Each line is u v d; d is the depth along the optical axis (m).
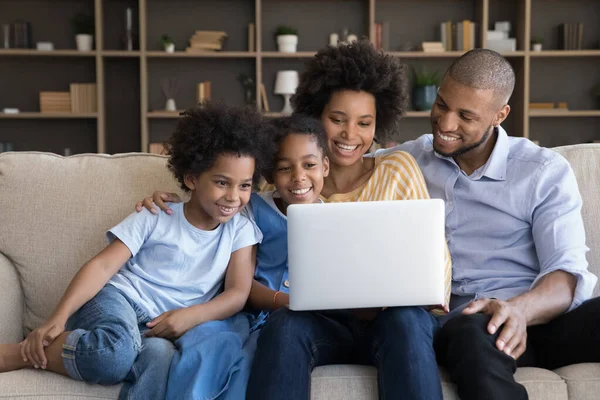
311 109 2.01
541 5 5.42
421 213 1.46
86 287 1.63
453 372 1.47
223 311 1.69
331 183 1.96
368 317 1.71
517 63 5.25
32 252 1.89
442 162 1.99
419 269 1.47
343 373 1.50
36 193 1.94
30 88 5.30
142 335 1.64
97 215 1.93
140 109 5.36
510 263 1.89
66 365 1.46
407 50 5.25
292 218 1.47
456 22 5.37
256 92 5.18
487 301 1.61
